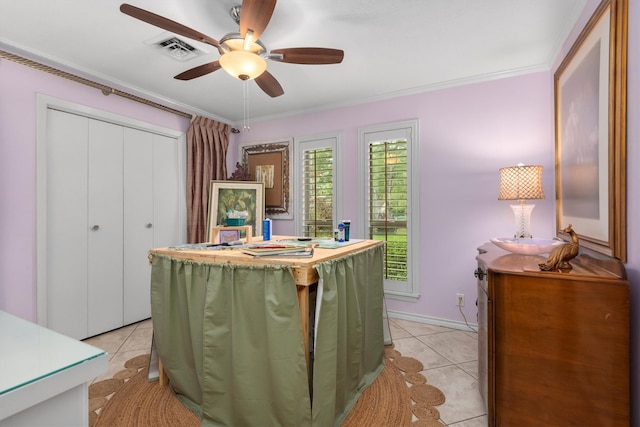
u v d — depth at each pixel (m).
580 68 1.79
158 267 1.87
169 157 3.49
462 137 2.92
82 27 2.06
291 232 3.87
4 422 0.51
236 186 3.43
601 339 1.29
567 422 1.34
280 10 1.87
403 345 2.59
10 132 2.29
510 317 1.44
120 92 2.88
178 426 1.62
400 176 3.19
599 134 1.54
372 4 1.83
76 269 2.71
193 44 2.26
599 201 1.54
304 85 3.02
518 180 2.25
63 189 2.62
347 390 1.75
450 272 2.98
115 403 1.80
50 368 0.58
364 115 3.40
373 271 2.15
